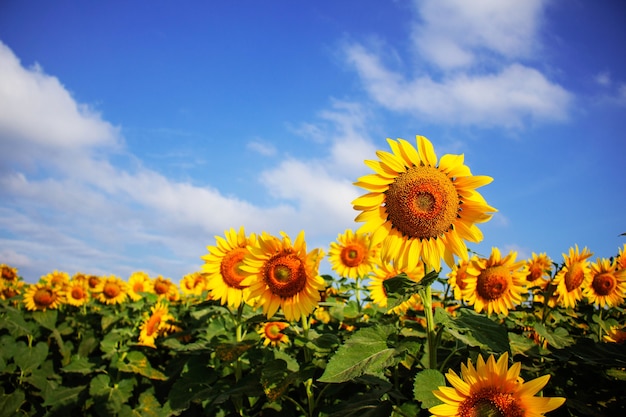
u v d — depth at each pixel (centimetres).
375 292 807
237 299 674
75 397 824
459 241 439
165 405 698
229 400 664
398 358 374
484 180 430
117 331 902
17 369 934
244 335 684
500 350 379
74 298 1235
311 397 539
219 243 692
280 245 575
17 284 1495
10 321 1010
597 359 444
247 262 571
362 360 377
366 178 449
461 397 324
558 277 692
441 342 588
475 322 408
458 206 441
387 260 448
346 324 777
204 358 704
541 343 647
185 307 1243
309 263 552
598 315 738
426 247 446
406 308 723
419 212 434
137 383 832
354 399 421
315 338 512
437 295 789
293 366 589
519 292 653
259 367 574
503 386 318
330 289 840
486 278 651
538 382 309
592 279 712
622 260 734
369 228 453
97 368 857
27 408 952
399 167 448
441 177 440
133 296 1244
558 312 729
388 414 373
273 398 497
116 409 757
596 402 502
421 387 347
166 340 804
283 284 555
